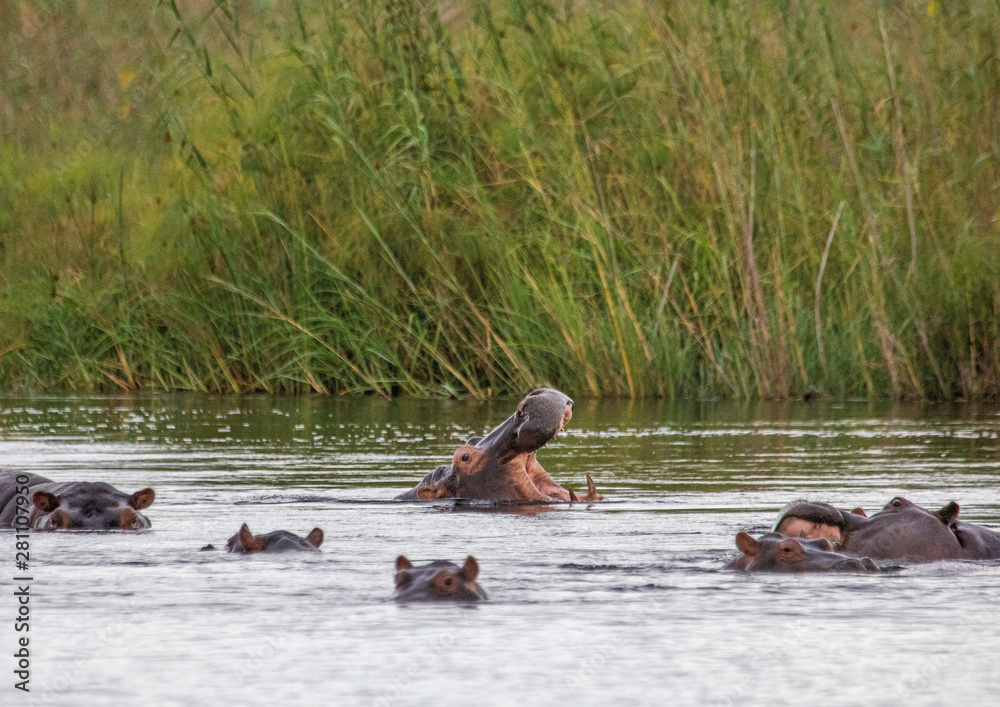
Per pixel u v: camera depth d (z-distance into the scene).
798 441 37.91
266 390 55.62
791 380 51.66
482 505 26.44
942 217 52.22
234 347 55.88
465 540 21.81
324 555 20.31
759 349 51.34
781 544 19.03
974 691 12.59
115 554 20.42
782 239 52.34
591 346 52.03
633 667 13.42
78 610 16.20
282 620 15.60
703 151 52.69
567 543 21.52
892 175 53.38
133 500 23.81
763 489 28.58
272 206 56.62
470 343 53.62
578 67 56.97
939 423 42.41
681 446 36.88
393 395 53.84
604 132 56.00
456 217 54.84
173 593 17.19
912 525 19.95
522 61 57.56
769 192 53.00
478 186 54.66
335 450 36.38
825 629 15.11
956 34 53.97
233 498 27.44
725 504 26.38
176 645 14.34
